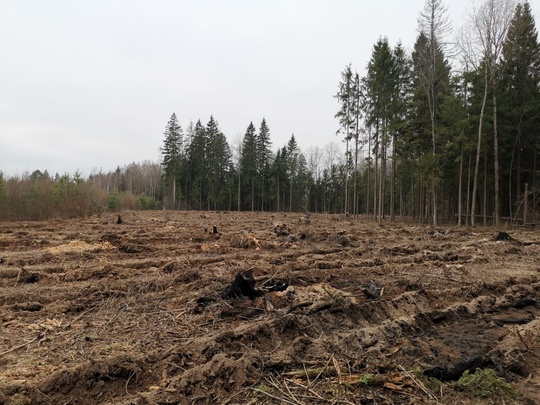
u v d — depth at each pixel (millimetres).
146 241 13820
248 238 14102
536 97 28734
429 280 8602
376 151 32438
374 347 5039
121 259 10570
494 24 22703
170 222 24891
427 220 30188
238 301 6516
